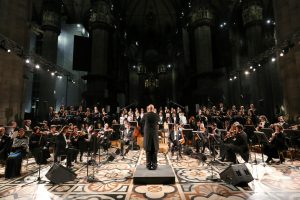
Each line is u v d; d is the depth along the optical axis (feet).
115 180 19.84
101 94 74.69
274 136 26.71
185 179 19.88
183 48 105.81
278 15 41.24
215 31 86.63
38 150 20.62
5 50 40.42
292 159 28.25
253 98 74.79
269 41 74.59
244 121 40.73
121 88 111.34
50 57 79.05
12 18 43.57
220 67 83.97
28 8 49.37
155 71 154.30
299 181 18.83
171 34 141.69
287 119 38.04
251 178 17.88
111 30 86.84
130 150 40.09
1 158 24.84
